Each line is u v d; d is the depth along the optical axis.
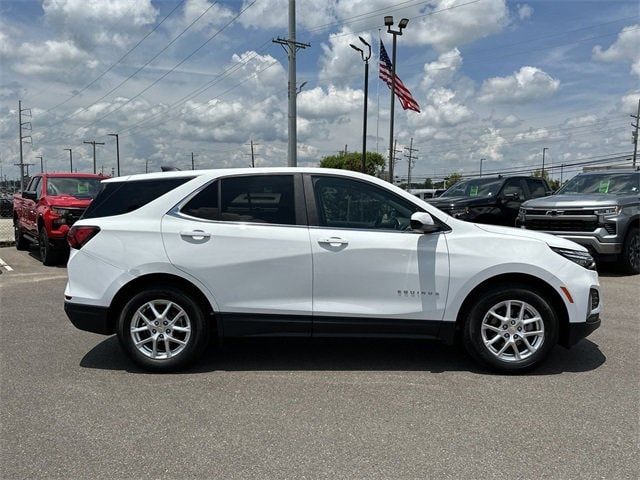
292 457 3.30
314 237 4.68
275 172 4.86
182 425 3.74
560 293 4.66
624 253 9.85
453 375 4.73
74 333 6.07
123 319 4.72
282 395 4.27
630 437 3.56
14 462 3.24
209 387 4.45
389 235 4.71
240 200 4.80
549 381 4.57
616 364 5.01
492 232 4.82
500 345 4.79
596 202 9.77
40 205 11.76
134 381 4.57
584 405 4.07
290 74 21.81
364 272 4.67
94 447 3.42
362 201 4.82
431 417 3.86
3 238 17.78
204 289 4.68
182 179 4.89
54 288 8.88
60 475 3.10
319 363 5.06
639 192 10.48
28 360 5.11
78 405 4.07
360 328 4.71
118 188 4.96
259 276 4.68
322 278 4.67
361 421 3.80
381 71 25.05
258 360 5.14
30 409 3.99
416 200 4.82
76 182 12.51
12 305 7.54
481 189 14.18
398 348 5.53
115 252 4.71
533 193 14.41
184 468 3.18
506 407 4.04
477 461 3.26
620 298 7.96
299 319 4.71
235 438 3.55
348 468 3.18
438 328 4.73
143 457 3.30
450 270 4.66
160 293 4.70
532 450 3.39
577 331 4.71
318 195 4.81
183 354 4.75
